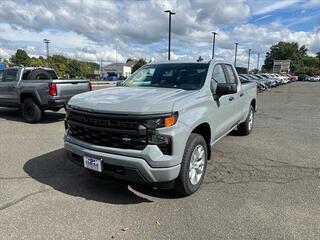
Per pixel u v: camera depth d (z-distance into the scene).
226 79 5.49
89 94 4.25
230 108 5.48
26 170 4.83
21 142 6.66
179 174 3.63
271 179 4.55
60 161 5.30
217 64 5.21
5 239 2.93
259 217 3.39
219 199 3.85
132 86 4.94
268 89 33.28
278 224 3.24
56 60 95.25
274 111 13.27
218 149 6.21
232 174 4.75
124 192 4.04
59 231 3.08
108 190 4.10
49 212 3.47
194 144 3.81
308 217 3.40
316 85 47.38
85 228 3.14
